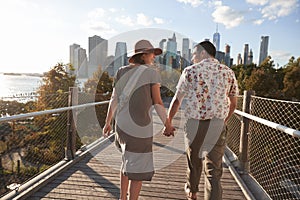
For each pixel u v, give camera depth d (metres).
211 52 1.75
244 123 2.73
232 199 2.18
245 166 2.70
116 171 2.73
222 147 1.77
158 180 2.56
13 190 2.09
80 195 2.17
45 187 2.31
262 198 2.13
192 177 1.93
